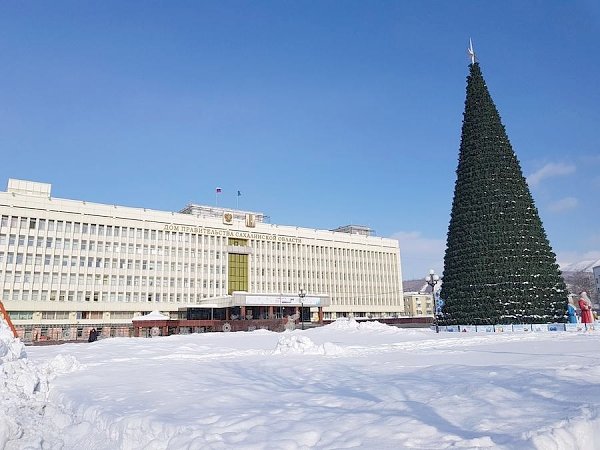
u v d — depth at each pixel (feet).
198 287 285.23
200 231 292.40
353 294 352.08
